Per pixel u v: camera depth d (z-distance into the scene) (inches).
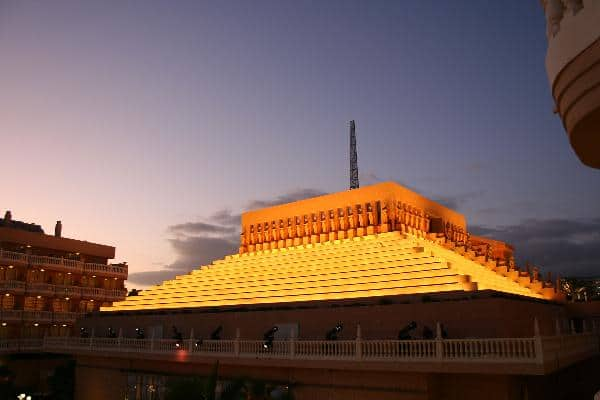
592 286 2379.4
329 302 1150.3
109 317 1622.8
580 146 346.3
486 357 788.6
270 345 1064.2
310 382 1042.7
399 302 1039.6
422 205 1895.9
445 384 923.4
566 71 313.9
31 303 2155.5
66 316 2223.2
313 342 1002.7
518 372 752.3
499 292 948.6
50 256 2300.7
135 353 1333.7
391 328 1026.1
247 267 1732.3
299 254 1707.7
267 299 1343.5
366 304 1086.4
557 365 811.4
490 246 2269.9
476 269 1444.4
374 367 898.1
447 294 992.2
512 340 773.3
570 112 319.9
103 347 1449.3
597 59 287.3
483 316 923.4
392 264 1295.5
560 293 1608.0
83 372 1584.6
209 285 1627.7
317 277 1366.9
